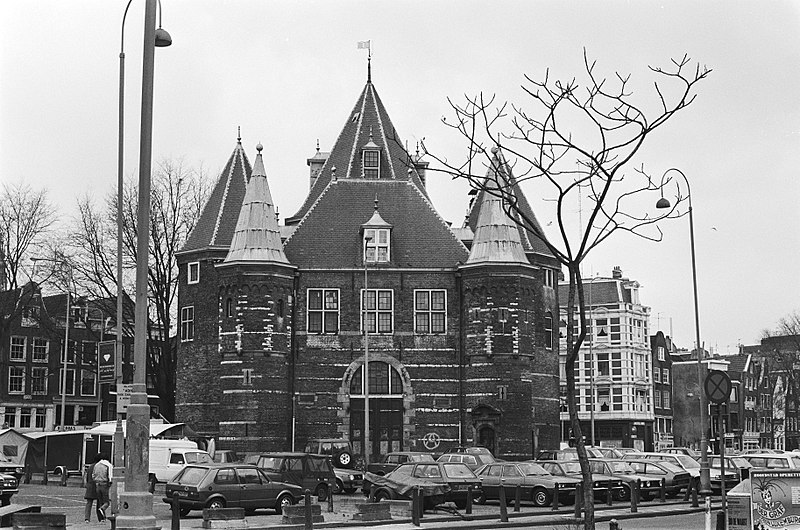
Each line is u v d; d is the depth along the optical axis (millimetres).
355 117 74188
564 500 44750
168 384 79188
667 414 125125
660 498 47781
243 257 64250
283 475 44969
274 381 63781
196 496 37906
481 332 64938
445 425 65125
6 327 78562
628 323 117812
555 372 72000
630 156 24516
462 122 30047
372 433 65000
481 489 42750
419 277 66500
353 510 40812
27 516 27688
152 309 82625
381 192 69938
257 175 65938
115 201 77062
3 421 100438
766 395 139500
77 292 77812
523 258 66125
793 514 26438
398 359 65625
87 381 106438
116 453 32312
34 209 78500
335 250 67000
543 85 38906
